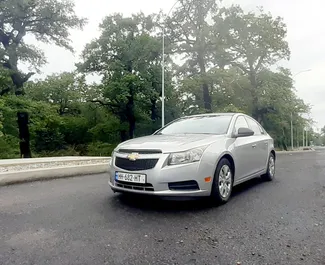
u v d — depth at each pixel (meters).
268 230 3.07
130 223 3.31
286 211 3.77
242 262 2.33
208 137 4.36
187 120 5.58
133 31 28.02
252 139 5.42
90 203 4.24
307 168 8.55
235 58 30.14
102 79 28.94
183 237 2.88
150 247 2.63
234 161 4.48
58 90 31.30
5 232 3.03
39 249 2.59
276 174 7.20
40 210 3.88
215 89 31.06
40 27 20.33
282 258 2.40
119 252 2.53
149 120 31.36
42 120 22.02
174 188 3.67
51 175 6.81
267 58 31.44
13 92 19.69
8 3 17.73
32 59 19.91
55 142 34.22
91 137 34.88
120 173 3.96
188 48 27.50
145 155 3.78
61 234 2.97
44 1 19.53
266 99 29.59
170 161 3.67
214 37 26.64
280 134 46.31
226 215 3.62
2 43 19.52
